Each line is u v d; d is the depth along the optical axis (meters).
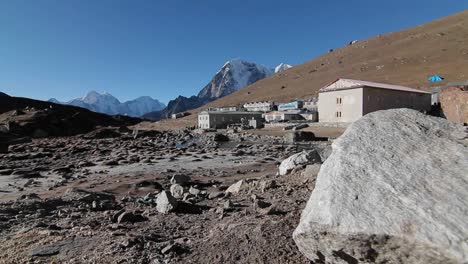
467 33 158.38
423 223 3.31
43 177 23.77
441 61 133.00
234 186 12.41
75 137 73.50
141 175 22.89
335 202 3.94
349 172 4.38
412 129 5.06
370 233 3.43
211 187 16.19
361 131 5.22
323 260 4.01
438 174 3.98
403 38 189.12
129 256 5.58
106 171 26.00
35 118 83.69
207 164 29.17
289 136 51.81
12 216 9.37
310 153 13.24
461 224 3.19
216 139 59.19
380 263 3.44
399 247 3.29
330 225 3.71
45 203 11.29
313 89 152.00
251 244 5.60
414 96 68.00
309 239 3.99
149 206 11.01
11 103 124.75
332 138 51.31
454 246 3.01
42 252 5.96
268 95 167.88
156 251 5.84
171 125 119.31
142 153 39.81
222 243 5.85
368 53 183.50
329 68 184.38
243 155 35.91
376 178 4.15
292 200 8.67
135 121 160.12
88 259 5.56
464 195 3.55
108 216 9.16
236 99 183.12
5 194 17.11
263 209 7.70
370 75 141.50
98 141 61.81
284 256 5.09
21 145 50.59
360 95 63.34
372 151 4.70
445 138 4.72
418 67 133.50
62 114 94.06
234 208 8.73
